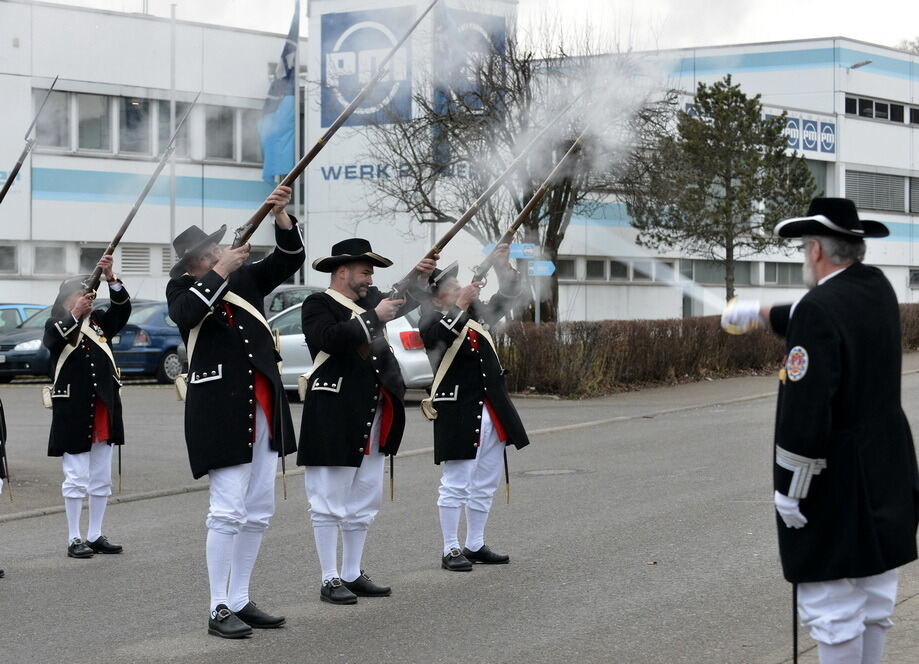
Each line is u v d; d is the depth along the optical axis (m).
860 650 4.30
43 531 9.23
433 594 6.98
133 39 25.56
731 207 26.94
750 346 22.81
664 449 12.92
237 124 26.41
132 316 22.06
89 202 26.17
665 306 27.94
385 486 10.91
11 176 8.25
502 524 8.97
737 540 8.16
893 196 41.78
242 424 6.18
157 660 5.80
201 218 26.28
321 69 26.03
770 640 5.91
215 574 6.19
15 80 24.89
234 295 6.35
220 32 25.80
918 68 42.16
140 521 9.56
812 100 39.47
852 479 4.18
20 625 6.48
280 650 5.93
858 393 4.19
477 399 7.61
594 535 8.47
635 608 6.55
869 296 4.25
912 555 4.27
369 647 5.95
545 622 6.32
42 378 23.70
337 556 7.96
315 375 6.80
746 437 13.75
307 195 28.08
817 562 4.21
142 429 15.26
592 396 19.03
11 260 26.11
